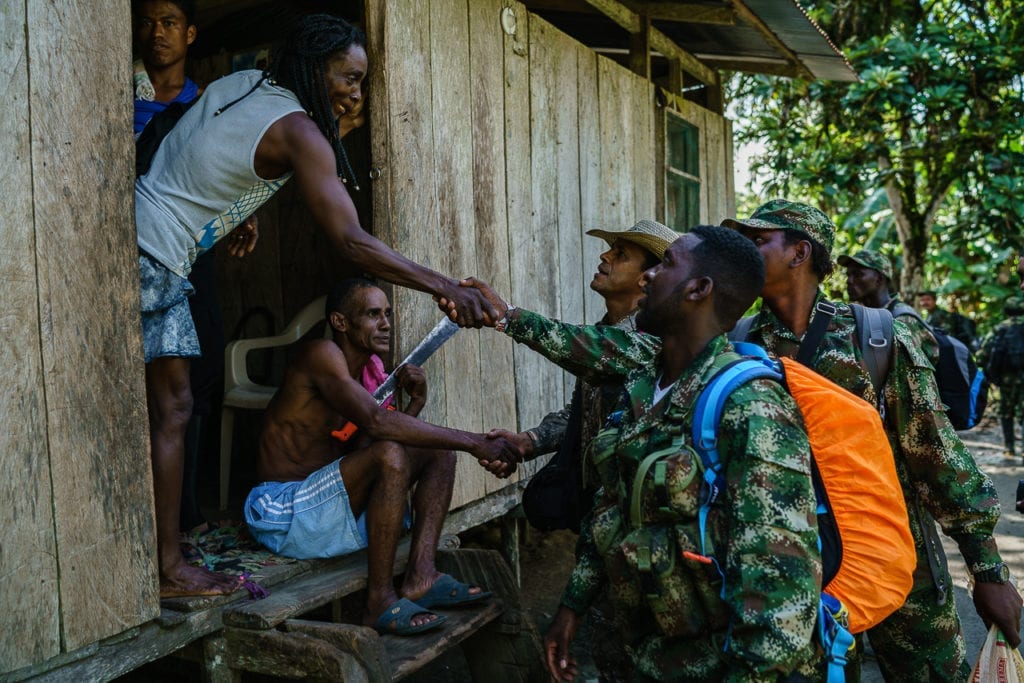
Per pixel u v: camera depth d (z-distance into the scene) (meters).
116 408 2.22
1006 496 7.09
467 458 3.83
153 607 2.33
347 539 2.93
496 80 4.06
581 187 4.91
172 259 2.43
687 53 6.76
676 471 1.76
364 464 2.89
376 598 2.87
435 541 3.05
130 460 2.26
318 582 2.87
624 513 1.90
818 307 2.43
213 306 3.28
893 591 1.82
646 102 5.77
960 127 11.02
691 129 6.70
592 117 5.04
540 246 4.46
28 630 2.02
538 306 4.43
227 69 5.07
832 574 1.81
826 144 11.56
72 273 2.11
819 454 1.84
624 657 2.74
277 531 2.96
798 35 5.94
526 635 3.13
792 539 1.67
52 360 2.06
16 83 1.98
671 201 6.31
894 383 2.32
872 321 2.36
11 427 1.98
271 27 5.01
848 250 13.86
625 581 1.88
